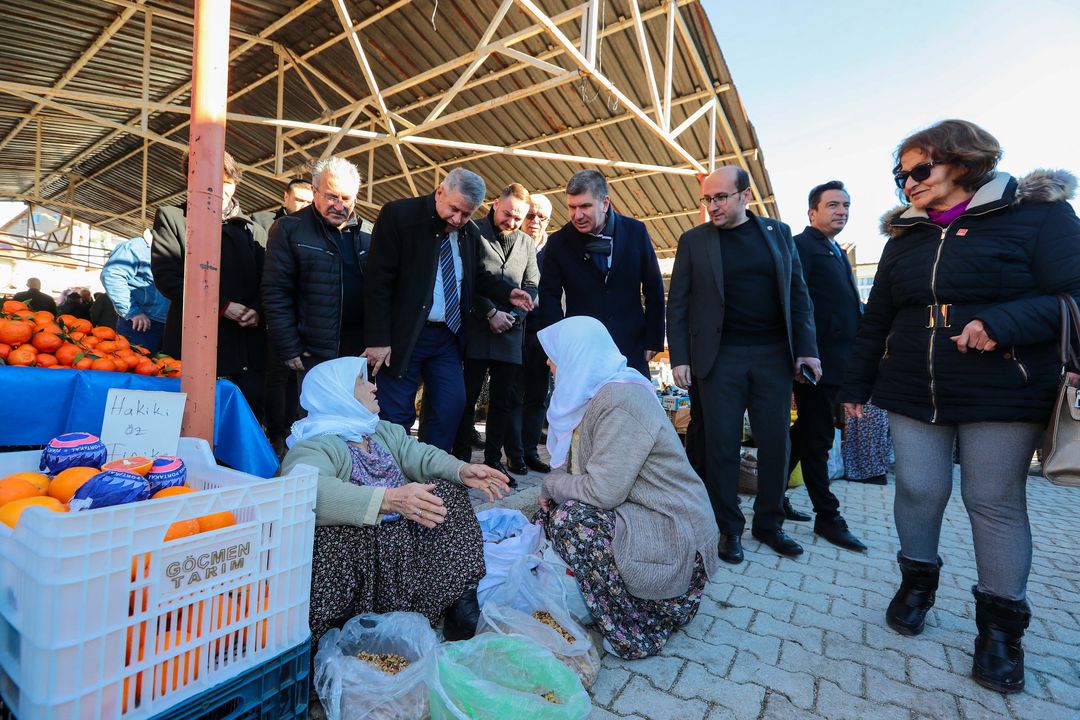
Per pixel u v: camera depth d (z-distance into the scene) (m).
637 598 2.08
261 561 1.37
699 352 3.17
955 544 3.62
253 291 3.39
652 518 2.09
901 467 2.31
